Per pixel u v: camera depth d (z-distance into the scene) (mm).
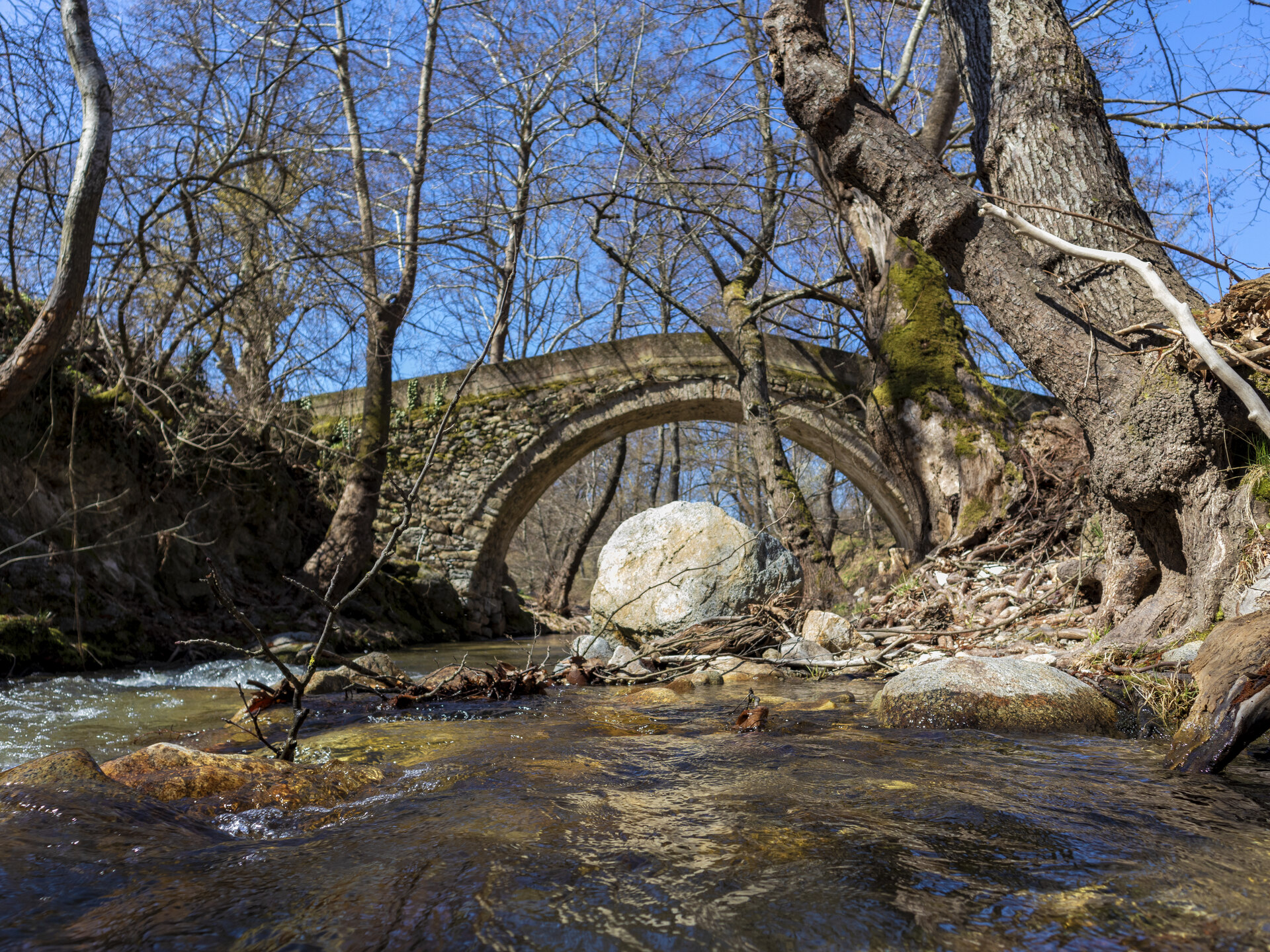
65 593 6680
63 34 5773
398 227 15531
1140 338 3947
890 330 9812
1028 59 4758
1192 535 3619
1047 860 1507
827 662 5121
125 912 1277
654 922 1233
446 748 2742
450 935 1188
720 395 15234
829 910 1275
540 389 15703
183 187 8250
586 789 2104
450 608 13859
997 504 8406
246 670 6578
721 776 2240
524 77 15484
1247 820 1775
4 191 7516
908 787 2090
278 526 11719
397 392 16141
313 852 1584
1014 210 4695
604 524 38438
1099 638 4227
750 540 7020
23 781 1878
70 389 7594
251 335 9758
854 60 4961
